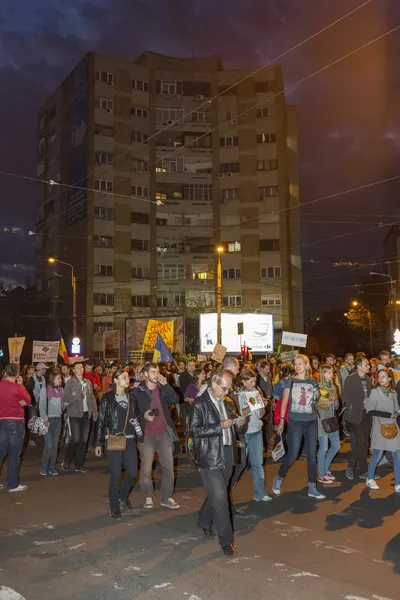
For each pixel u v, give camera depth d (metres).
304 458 12.47
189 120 63.62
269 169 62.62
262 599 4.82
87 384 11.66
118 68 62.00
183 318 35.47
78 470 11.45
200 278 62.38
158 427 8.20
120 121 61.47
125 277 60.09
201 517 6.66
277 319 60.94
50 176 66.44
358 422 9.94
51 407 11.24
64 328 62.00
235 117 63.66
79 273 60.19
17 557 6.04
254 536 6.67
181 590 5.05
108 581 5.30
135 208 61.41
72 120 62.97
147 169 62.31
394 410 9.09
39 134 69.00
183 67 65.38
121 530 7.03
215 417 6.23
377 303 78.44
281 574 5.39
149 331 31.73
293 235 65.00
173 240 62.56
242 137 63.22
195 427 6.19
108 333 42.00
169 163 63.22
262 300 61.44
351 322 75.62
